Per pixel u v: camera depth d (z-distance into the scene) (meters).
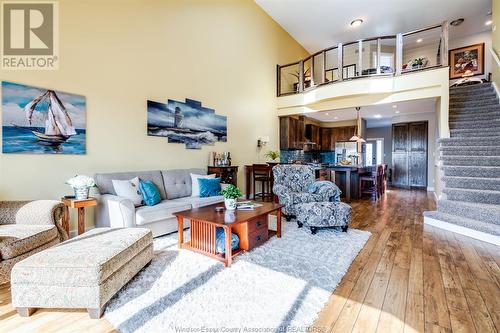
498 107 5.24
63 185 3.13
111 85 3.58
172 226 3.48
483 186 3.92
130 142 3.83
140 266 2.25
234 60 5.84
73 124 3.20
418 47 8.81
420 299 1.90
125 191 3.21
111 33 3.57
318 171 6.47
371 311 1.75
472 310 1.76
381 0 6.25
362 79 5.60
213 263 2.49
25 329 1.61
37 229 2.28
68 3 3.13
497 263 2.51
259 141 6.63
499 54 5.15
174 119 4.47
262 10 6.73
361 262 2.55
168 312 1.73
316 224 3.38
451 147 4.79
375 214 4.66
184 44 4.65
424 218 4.03
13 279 1.71
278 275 2.24
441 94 5.09
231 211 2.95
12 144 2.75
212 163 5.16
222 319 1.66
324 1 6.35
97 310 1.70
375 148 11.61
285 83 7.83
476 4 6.33
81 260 1.73
